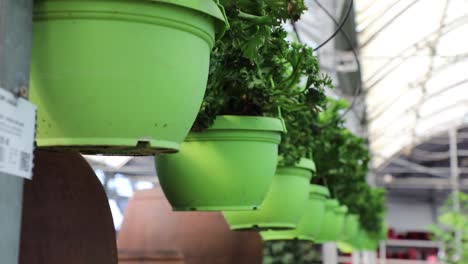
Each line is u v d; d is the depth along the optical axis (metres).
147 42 1.41
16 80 1.27
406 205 22.58
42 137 1.43
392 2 6.65
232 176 2.35
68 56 1.39
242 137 2.33
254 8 2.01
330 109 4.63
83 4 1.38
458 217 15.52
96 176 1.92
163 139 1.47
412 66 9.70
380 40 8.04
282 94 2.57
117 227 6.83
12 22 1.28
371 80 9.30
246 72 2.39
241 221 2.99
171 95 1.45
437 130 17.30
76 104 1.40
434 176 22.41
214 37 1.60
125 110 1.41
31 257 1.67
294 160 2.96
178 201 2.40
